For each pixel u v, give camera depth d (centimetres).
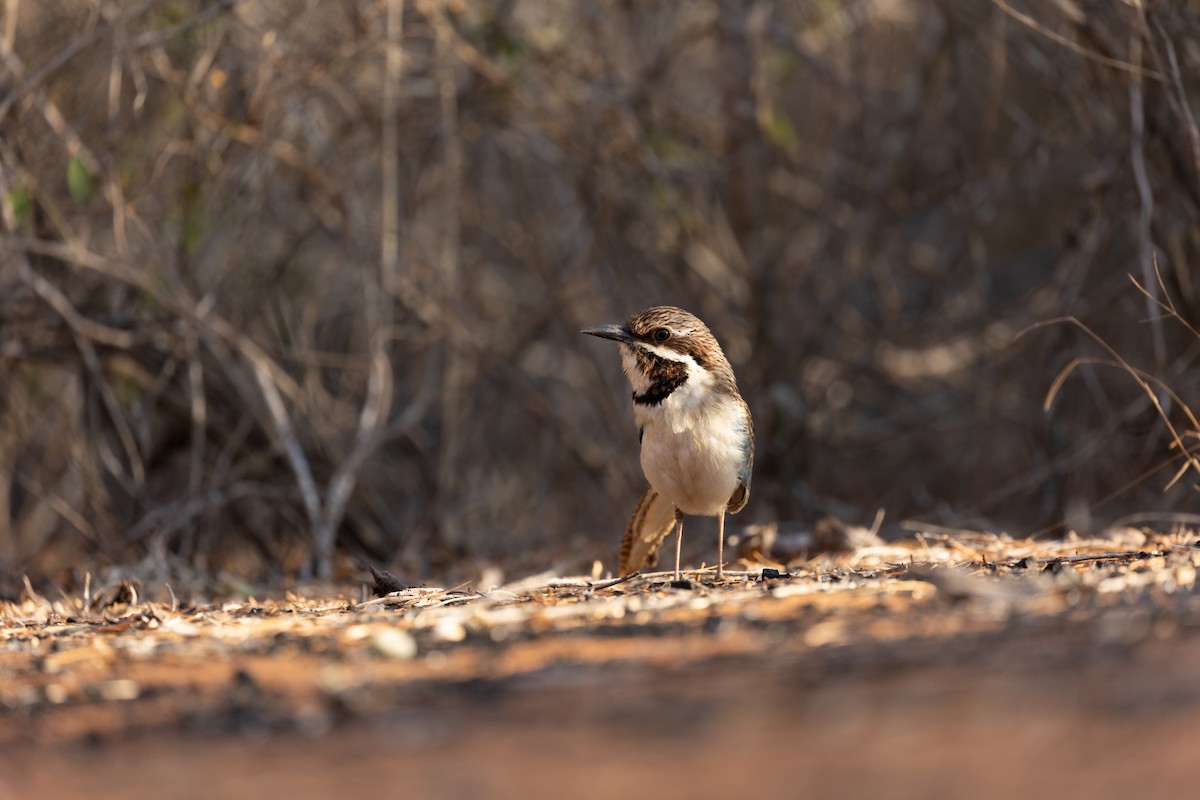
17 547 1470
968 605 626
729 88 1575
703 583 817
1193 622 541
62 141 1302
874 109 1670
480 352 1582
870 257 1667
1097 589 644
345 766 446
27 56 1334
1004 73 1500
